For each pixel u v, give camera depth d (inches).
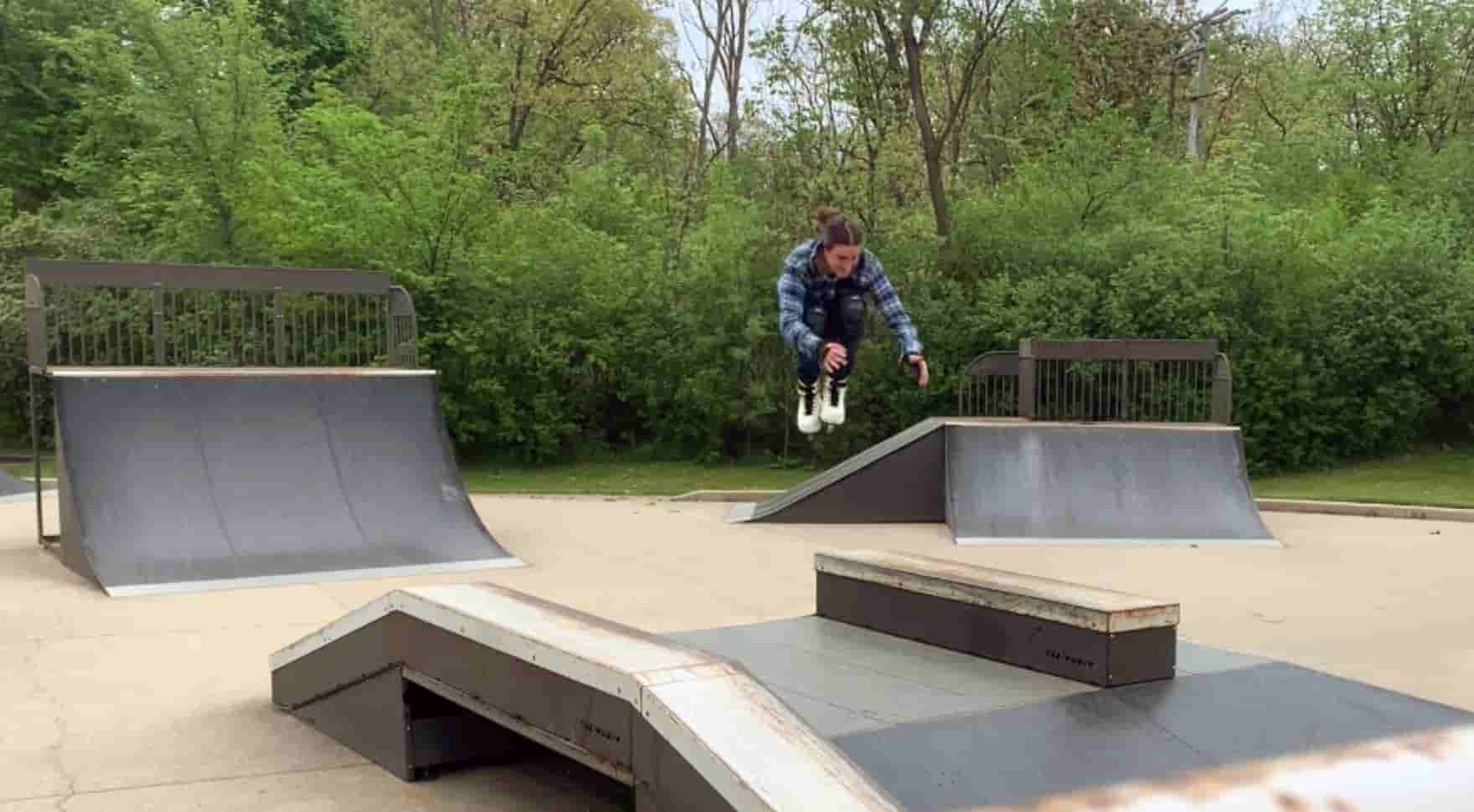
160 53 621.9
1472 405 612.4
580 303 609.6
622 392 622.2
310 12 1021.2
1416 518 441.7
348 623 166.4
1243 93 1033.5
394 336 390.0
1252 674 150.6
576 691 123.0
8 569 312.3
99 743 170.2
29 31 840.3
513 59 911.7
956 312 576.1
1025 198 636.1
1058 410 547.2
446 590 156.7
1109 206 621.9
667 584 299.1
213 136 624.7
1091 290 553.0
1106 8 808.9
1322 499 478.0
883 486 422.3
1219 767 118.4
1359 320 558.3
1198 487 398.9
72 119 831.1
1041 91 748.0
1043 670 153.2
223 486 317.4
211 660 220.2
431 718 156.7
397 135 593.0
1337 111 818.2
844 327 217.5
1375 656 223.0
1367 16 791.7
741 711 109.2
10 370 674.8
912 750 121.4
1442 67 772.6
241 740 172.6
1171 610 148.9
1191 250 553.9
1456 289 560.4
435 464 351.6
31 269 331.0
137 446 316.5
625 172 845.8
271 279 368.5
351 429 346.3
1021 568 328.8
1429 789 117.6
